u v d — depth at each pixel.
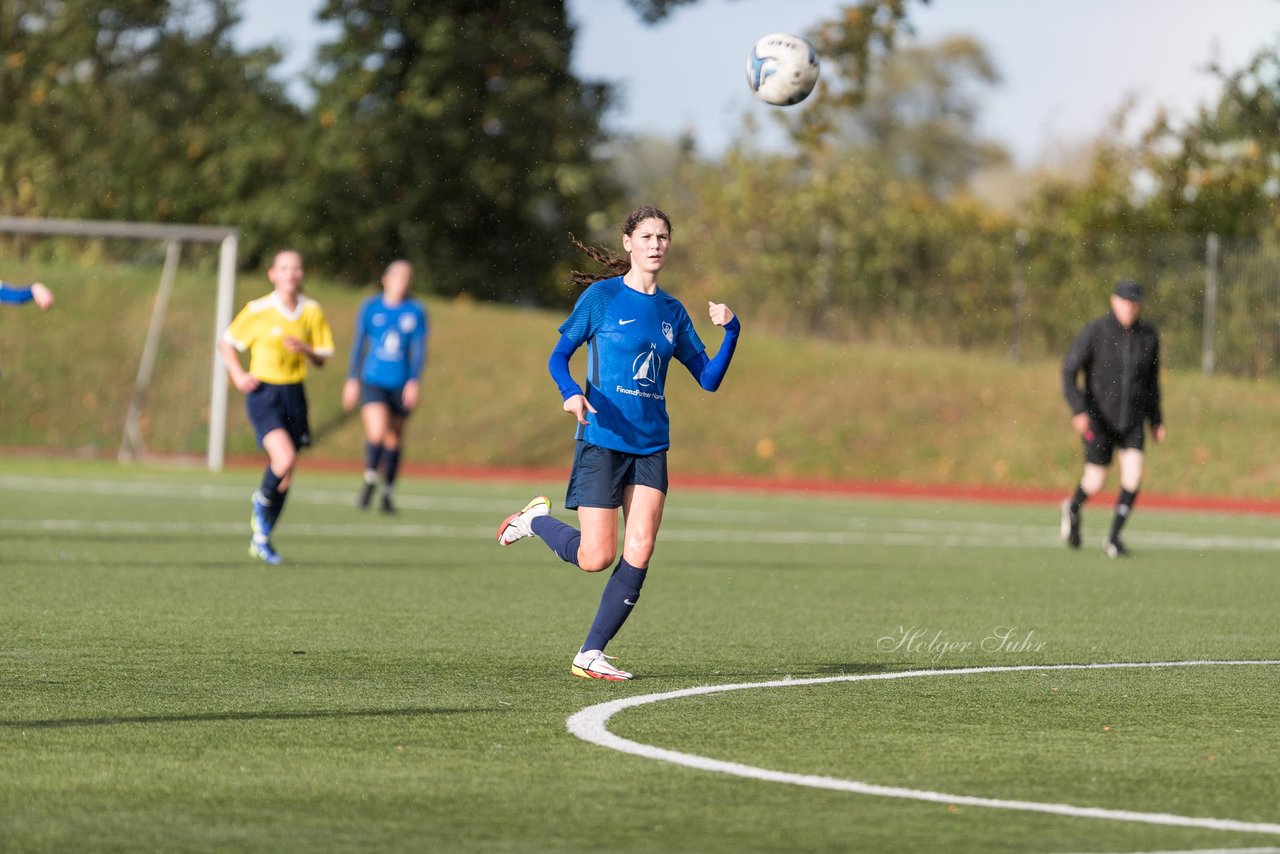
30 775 18.59
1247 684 27.30
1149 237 113.25
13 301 39.47
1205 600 41.75
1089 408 55.94
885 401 109.69
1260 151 129.38
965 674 27.98
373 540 54.47
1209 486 97.25
